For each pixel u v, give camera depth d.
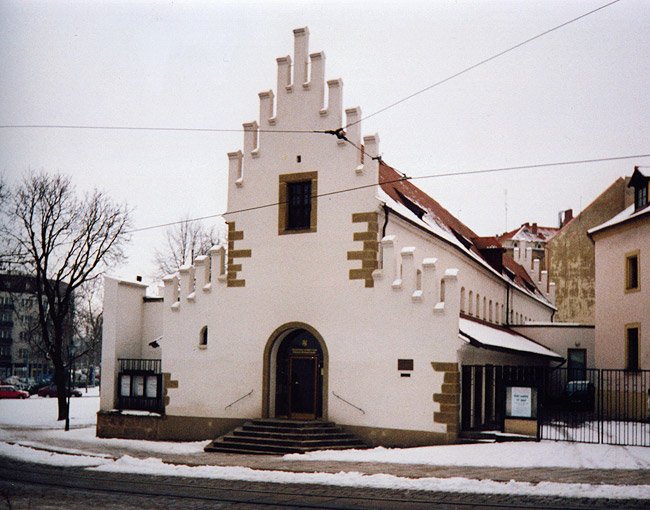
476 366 24.53
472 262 36.16
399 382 24.30
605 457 20.41
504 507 14.28
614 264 33.41
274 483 17.94
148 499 15.71
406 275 24.61
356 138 25.97
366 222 25.48
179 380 28.27
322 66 26.95
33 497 15.99
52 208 39.91
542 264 77.19
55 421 38.78
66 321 61.81
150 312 32.56
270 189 27.36
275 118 27.53
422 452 22.12
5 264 42.72
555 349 41.62
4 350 98.81
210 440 27.30
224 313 27.72
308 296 26.20
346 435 24.73
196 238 58.56
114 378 30.45
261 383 26.64
